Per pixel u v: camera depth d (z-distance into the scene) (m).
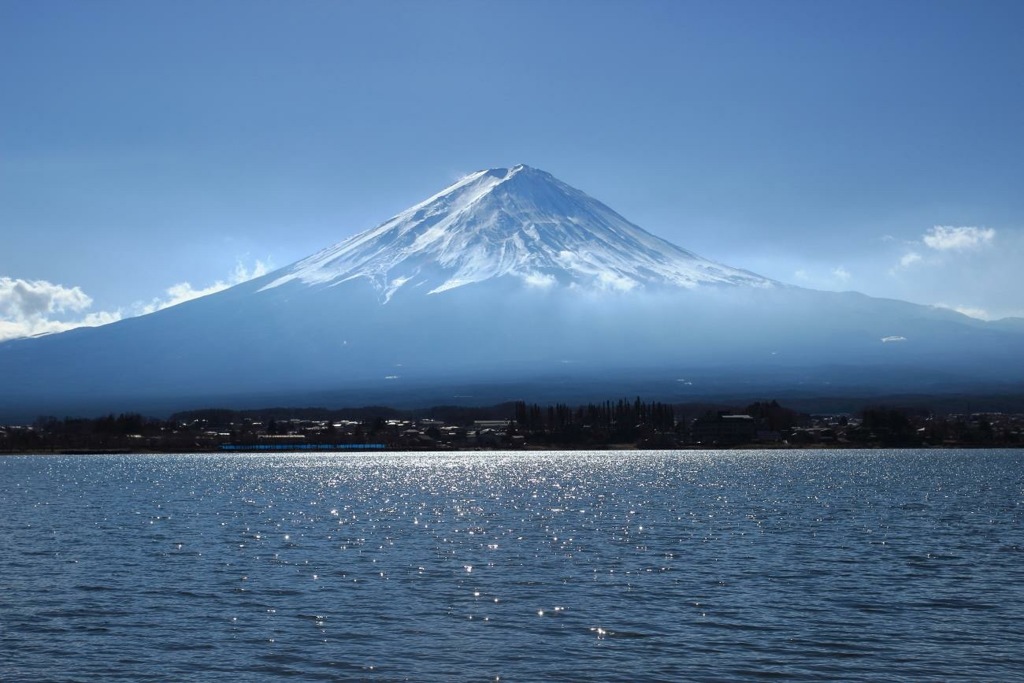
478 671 58.91
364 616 71.81
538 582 84.19
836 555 98.81
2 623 70.12
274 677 58.12
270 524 131.75
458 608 74.19
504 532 120.81
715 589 80.81
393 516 142.88
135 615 72.38
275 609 74.12
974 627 68.06
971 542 108.94
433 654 62.22
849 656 61.50
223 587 82.62
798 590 80.31
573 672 58.69
